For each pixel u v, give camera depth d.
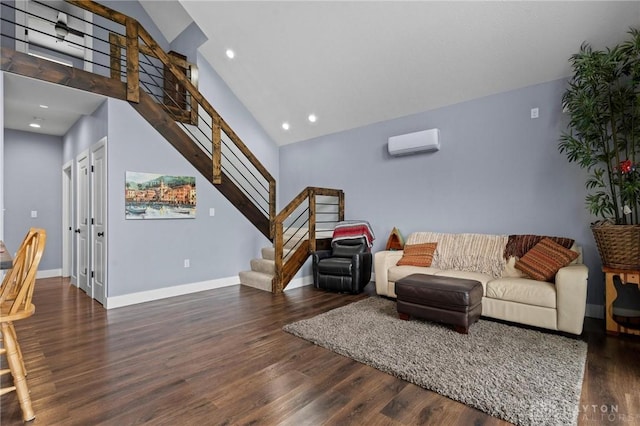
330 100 4.93
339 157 5.43
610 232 2.72
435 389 1.89
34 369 2.17
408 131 4.60
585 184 3.26
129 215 3.81
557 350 2.40
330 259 4.46
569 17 2.90
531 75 3.48
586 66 2.76
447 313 2.79
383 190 4.87
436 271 3.59
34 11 5.14
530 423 1.56
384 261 3.93
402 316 3.12
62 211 5.53
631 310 3.06
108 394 1.87
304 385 1.97
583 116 2.91
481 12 3.11
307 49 4.28
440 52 3.62
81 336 2.77
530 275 3.09
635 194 2.74
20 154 5.33
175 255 4.22
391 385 1.97
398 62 3.92
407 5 3.29
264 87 5.31
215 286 4.64
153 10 5.55
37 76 3.17
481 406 1.71
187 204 4.34
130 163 3.83
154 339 2.70
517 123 3.67
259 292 4.38
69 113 4.32
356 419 1.64
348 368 2.19
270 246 5.43
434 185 4.34
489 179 3.87
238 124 5.80
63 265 5.52
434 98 4.20
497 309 3.02
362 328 2.87
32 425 1.59
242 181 5.79
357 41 3.88
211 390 1.92
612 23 2.83
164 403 1.78
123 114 3.78
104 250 3.71
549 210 3.46
